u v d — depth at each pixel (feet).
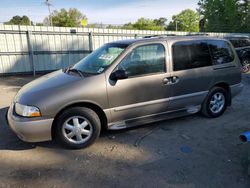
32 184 9.22
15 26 38.58
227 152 11.55
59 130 11.50
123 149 11.97
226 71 15.88
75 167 10.39
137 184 9.16
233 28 118.42
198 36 15.24
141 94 12.84
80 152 11.73
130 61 12.60
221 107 16.37
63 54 43.55
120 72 11.83
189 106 14.92
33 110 10.76
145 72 12.96
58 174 9.87
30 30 39.73
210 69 15.10
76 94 11.27
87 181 9.39
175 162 10.68
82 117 11.76
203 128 14.48
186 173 9.84
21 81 33.94
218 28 122.52
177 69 13.88
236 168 10.16
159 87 13.32
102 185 9.12
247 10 115.65
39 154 11.54
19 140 13.01
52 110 10.98
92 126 11.97
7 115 12.01
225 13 119.44
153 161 10.80
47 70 42.73
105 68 12.19
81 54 45.21
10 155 11.44
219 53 15.74
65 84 11.46
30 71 41.27
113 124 12.55
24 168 10.34
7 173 9.96
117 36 47.78
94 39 45.57
